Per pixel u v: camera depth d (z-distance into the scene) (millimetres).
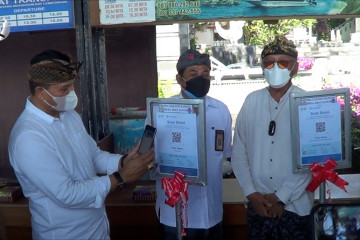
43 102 1793
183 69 2236
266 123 2168
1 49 4422
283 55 2061
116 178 1850
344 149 2027
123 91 4504
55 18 2682
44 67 1731
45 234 1852
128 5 2686
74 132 1939
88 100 2824
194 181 1938
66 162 1807
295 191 2102
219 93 9016
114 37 4414
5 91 4477
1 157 4469
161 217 2311
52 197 1746
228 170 3066
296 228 2139
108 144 3170
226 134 2365
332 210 1599
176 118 1930
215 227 2328
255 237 2223
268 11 2619
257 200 2148
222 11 2637
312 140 1990
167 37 8344
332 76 8141
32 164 1704
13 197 2785
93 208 1905
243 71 10250
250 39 10508
